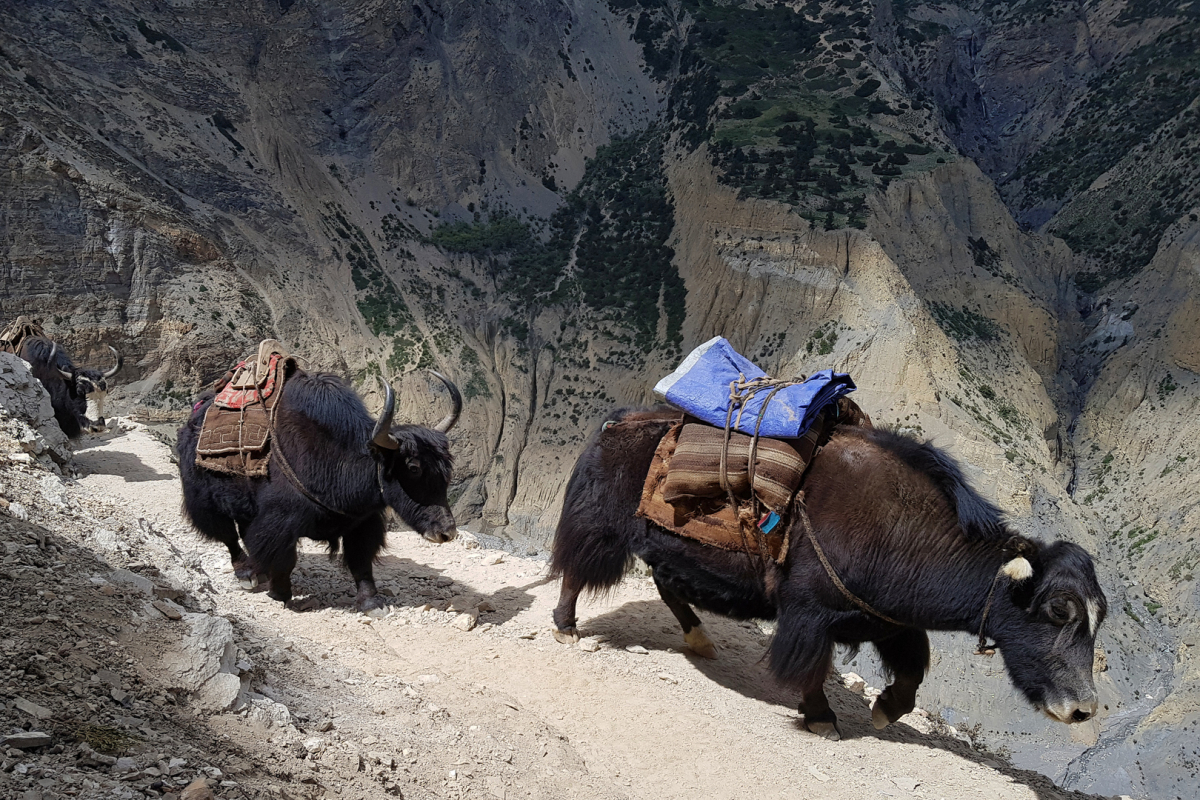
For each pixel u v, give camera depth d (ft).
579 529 23.75
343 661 21.65
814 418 20.89
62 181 195.72
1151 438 218.18
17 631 13.89
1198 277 236.22
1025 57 393.70
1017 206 321.11
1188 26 343.26
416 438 25.07
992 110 392.06
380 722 17.17
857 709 24.90
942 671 138.72
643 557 22.84
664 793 18.20
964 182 257.55
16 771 10.33
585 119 330.34
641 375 241.14
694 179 268.82
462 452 229.45
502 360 252.42
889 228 234.38
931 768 21.47
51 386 47.32
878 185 243.60
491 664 23.40
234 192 248.11
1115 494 212.02
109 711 12.67
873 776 20.38
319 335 232.53
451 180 299.38
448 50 316.40
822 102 291.38
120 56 250.57
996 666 137.49
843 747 21.70
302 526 25.67
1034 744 134.82
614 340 250.98
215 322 207.21
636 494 22.80
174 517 35.12
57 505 23.35
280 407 25.91
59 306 191.11
